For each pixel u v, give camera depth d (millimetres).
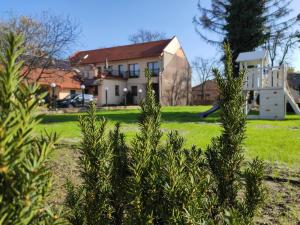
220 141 1854
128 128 11516
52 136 785
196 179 1273
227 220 1075
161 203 1269
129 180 1397
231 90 1845
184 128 11594
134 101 40875
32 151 722
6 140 633
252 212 1722
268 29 22406
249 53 17656
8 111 671
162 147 1779
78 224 1453
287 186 4160
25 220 677
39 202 739
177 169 1282
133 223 1282
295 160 5711
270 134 9578
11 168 657
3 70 667
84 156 1535
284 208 3346
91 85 37875
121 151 1796
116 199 1641
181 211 1181
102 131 1592
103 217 1537
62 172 4664
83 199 1522
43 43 17641
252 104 21609
